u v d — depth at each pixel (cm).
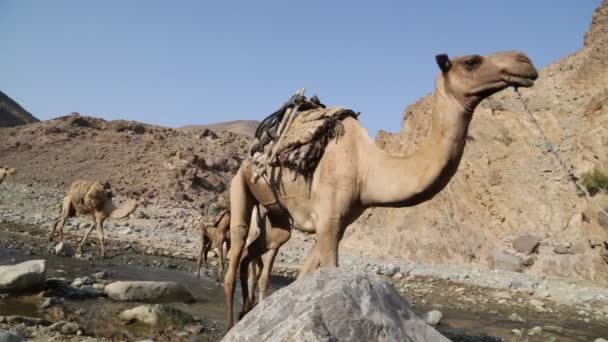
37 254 1388
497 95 3002
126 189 3944
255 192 695
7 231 1952
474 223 2473
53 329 664
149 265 1488
